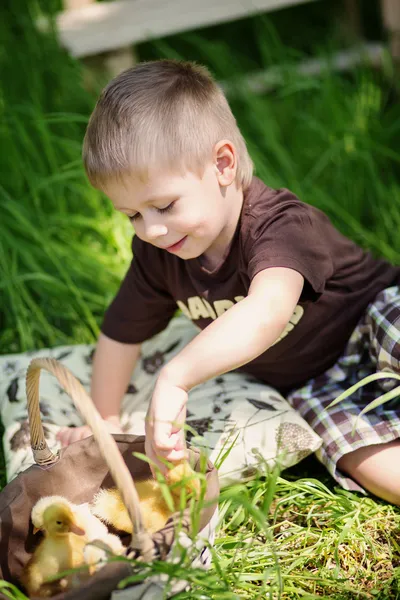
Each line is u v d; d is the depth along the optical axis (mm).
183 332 2184
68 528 1410
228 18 3342
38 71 3113
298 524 1680
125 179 1559
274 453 1729
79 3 3562
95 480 1554
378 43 3559
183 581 1324
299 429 1763
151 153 1533
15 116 2863
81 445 1536
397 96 3193
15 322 2479
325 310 1834
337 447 1737
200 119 1588
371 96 3082
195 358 1447
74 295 2480
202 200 1592
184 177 1561
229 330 1482
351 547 1589
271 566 1534
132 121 1546
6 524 1403
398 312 1762
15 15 3457
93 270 2547
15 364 2104
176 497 1423
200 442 1755
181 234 1598
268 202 1702
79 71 3096
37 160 2797
